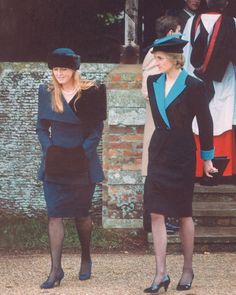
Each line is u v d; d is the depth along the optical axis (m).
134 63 18.83
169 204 12.64
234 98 17.02
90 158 13.27
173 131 12.67
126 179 17.20
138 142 17.25
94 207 17.95
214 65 16.77
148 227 15.52
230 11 21.09
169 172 12.66
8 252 16.08
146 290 12.52
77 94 13.12
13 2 20.41
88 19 21.58
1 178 18.12
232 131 17.19
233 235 16.39
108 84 17.20
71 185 13.19
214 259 15.40
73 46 21.59
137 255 15.96
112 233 17.05
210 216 16.77
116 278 13.73
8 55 20.66
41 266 14.70
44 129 13.33
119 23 22.02
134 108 17.16
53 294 12.54
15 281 13.49
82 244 13.62
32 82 17.98
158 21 15.27
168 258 15.57
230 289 12.83
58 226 13.21
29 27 20.73
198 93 12.70
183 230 12.90
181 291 12.68
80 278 13.58
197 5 17.83
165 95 12.75
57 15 21.00
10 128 18.06
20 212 18.11
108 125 17.20
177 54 12.74
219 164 13.73
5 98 18.02
